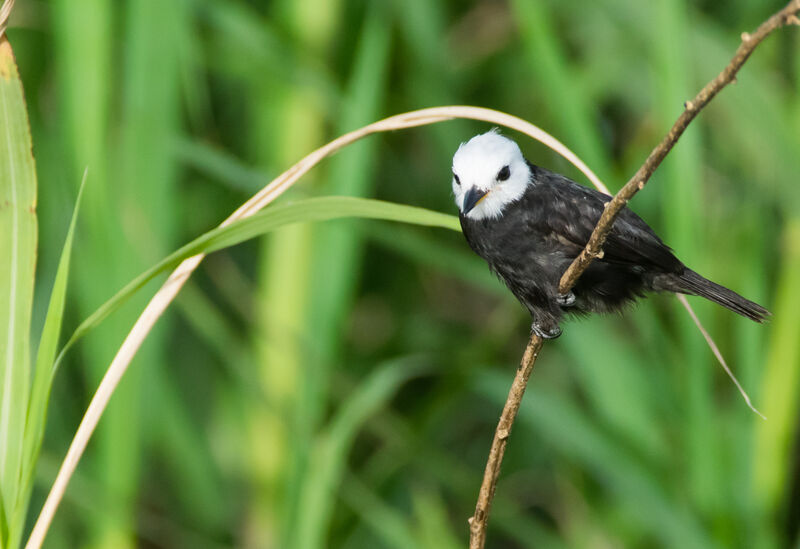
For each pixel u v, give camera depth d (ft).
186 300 33.01
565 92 30.32
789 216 33.65
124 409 29.27
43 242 35.83
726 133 37.99
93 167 29.12
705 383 29.19
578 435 30.07
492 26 44.50
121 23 36.04
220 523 37.65
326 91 34.24
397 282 44.37
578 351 31.55
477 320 46.52
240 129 41.27
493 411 43.70
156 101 30.09
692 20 34.83
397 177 43.21
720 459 29.45
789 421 33.47
